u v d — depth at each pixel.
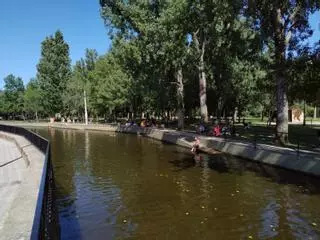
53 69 96.62
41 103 100.62
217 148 30.67
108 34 46.75
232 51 39.91
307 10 23.78
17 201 9.16
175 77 49.91
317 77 23.64
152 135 48.38
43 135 59.03
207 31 40.09
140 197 16.62
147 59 43.66
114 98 69.69
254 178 19.86
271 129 44.09
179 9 38.03
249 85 50.72
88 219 13.77
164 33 39.44
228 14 27.05
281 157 22.19
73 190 18.42
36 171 14.20
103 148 36.88
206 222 13.02
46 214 8.22
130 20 45.06
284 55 24.73
